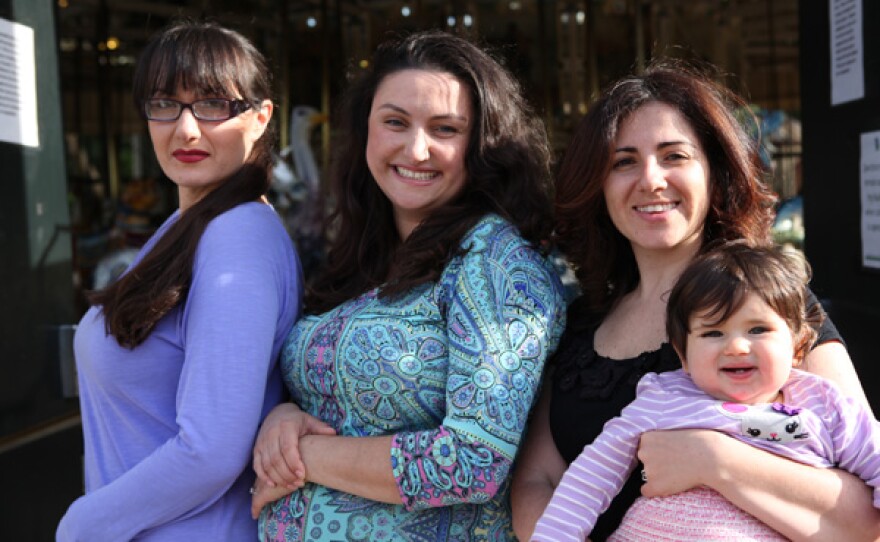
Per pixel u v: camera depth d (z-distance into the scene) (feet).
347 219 7.24
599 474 5.54
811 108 9.83
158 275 6.31
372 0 22.66
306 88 22.52
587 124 6.10
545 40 22.82
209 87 6.73
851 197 8.98
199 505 6.21
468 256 6.08
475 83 6.56
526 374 5.75
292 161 21.31
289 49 22.27
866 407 5.29
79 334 6.55
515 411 5.65
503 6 22.84
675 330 5.55
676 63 7.00
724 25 22.44
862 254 8.79
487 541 6.16
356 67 7.85
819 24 9.57
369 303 6.38
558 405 6.18
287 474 6.13
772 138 20.61
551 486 6.17
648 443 5.39
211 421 5.92
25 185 9.26
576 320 6.57
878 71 8.40
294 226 19.56
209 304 6.07
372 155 6.70
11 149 9.05
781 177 19.97
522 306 5.88
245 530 6.54
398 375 5.98
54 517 9.62
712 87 6.08
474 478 5.54
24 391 9.14
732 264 5.39
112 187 22.72
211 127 6.77
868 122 8.61
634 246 6.27
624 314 6.29
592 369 6.12
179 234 6.42
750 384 5.27
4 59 8.93
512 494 6.22
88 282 20.17
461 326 5.82
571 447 6.04
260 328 6.13
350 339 6.15
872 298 8.61
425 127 6.49
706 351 5.35
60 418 9.77
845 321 9.18
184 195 7.16
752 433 5.20
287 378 6.59
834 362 5.56
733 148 5.90
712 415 5.29
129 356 6.26
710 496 5.23
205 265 6.20
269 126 7.27
